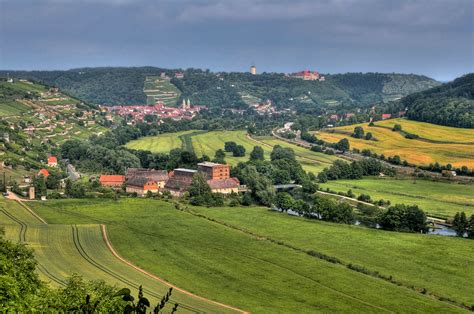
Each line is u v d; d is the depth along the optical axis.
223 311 159.00
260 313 159.75
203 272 198.38
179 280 188.00
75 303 101.69
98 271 187.12
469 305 175.00
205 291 178.00
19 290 94.94
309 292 181.00
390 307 169.75
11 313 82.19
